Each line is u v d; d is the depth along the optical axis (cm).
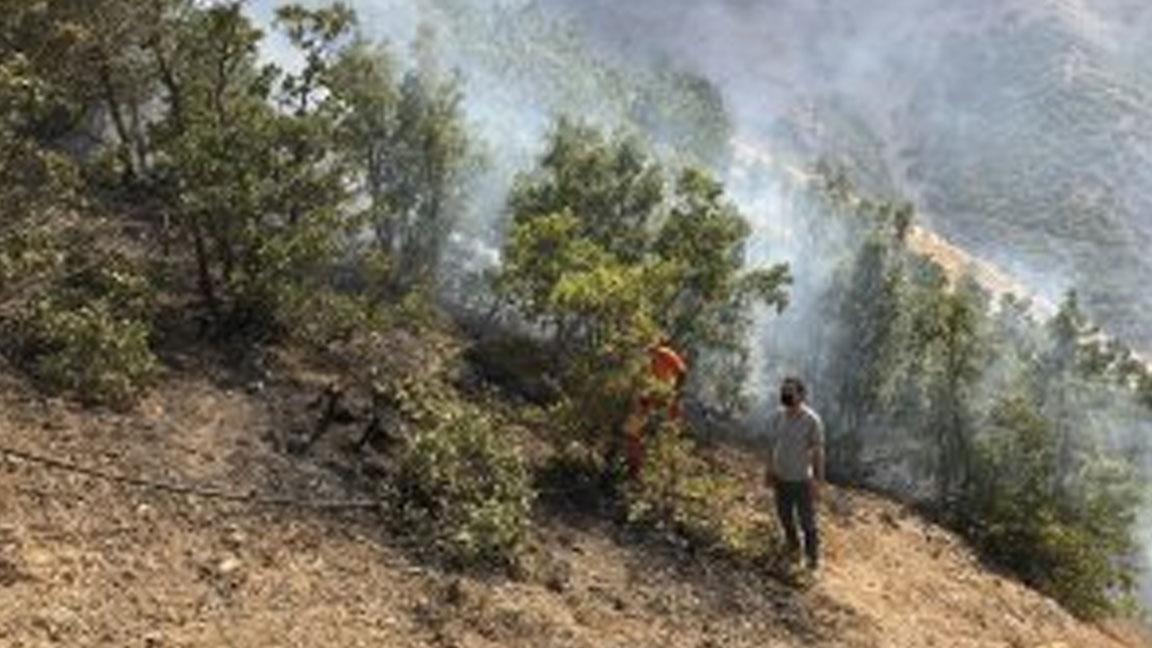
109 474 860
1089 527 1527
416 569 874
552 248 1235
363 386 1112
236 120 1121
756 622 971
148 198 1283
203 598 768
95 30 1133
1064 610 1302
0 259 961
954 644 1061
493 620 842
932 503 1486
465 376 1227
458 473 983
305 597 802
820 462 1085
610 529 1040
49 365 954
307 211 1159
